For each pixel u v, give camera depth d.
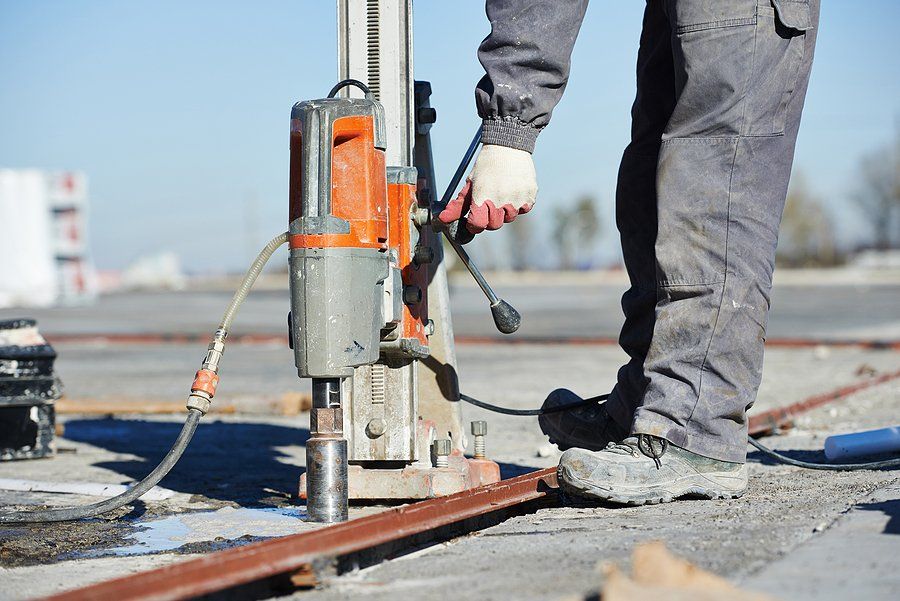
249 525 3.36
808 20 3.39
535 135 3.34
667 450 3.31
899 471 3.82
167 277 79.81
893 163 77.00
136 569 2.81
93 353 14.41
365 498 3.57
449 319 3.78
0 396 5.15
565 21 3.31
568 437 3.99
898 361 11.46
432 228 3.42
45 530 3.36
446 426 3.78
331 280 2.98
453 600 2.16
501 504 3.20
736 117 3.33
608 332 17.91
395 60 3.57
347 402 3.59
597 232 90.50
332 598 2.27
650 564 1.89
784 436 5.59
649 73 3.80
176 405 7.41
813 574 2.15
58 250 35.59
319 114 3.01
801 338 15.48
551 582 2.25
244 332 19.00
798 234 83.19
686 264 3.36
